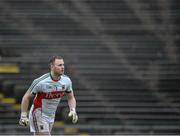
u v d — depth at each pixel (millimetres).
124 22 62688
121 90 55500
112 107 53719
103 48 59656
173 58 58719
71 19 62750
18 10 63594
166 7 64375
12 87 54688
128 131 50219
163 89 55844
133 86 55938
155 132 50375
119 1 64875
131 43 60219
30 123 24984
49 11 63531
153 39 60688
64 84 24422
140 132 50188
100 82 56094
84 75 56688
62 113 51500
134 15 63438
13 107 53312
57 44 59969
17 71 56750
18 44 59812
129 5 64500
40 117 24547
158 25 62281
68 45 59875
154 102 54594
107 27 62094
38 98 24500
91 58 58312
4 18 62750
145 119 52562
